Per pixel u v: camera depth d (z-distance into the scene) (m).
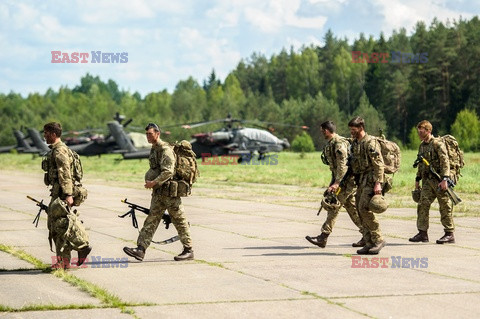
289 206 26.53
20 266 13.00
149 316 9.02
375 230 14.14
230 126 78.06
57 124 12.47
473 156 87.19
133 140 93.88
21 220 21.92
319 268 12.55
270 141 77.38
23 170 72.25
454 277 11.62
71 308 9.46
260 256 14.05
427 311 9.23
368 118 162.62
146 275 11.96
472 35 153.38
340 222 20.69
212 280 11.45
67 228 12.27
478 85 147.62
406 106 162.50
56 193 12.47
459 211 23.23
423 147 15.99
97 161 91.06
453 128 133.38
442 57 151.12
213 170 61.38
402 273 12.00
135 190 37.44
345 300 9.89
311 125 183.88
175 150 13.59
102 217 22.72
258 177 47.75
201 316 9.00
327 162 14.64
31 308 9.41
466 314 9.06
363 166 13.97
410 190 32.94
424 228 16.05
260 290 10.61
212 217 22.45
